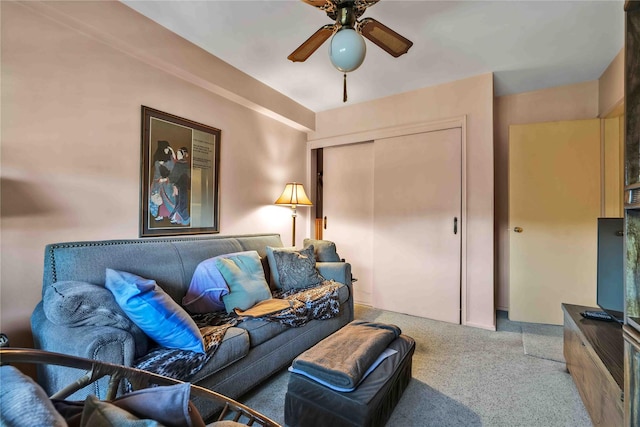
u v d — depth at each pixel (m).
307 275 2.61
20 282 1.60
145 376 0.80
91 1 1.79
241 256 2.25
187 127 2.47
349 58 1.58
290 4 1.91
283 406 1.63
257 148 3.22
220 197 2.79
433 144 3.17
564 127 2.98
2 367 0.54
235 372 1.57
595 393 1.41
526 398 1.70
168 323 1.33
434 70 2.79
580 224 2.92
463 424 1.48
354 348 1.53
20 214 1.60
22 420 0.44
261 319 1.80
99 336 1.14
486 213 2.87
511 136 3.15
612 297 1.73
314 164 4.11
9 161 1.56
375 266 3.54
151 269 1.86
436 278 3.14
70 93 1.78
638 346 0.89
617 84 2.52
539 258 3.04
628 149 1.01
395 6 1.91
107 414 0.53
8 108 1.56
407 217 3.32
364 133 3.59
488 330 2.79
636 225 0.99
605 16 2.00
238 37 2.29
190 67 2.35
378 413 1.30
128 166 2.07
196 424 0.64
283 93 3.35
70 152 1.79
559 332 2.74
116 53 2.00
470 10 1.95
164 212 2.30
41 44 1.67
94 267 1.63
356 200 3.79
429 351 2.32
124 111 2.04
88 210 1.87
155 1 1.90
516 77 2.93
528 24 2.10
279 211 3.54
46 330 1.28
